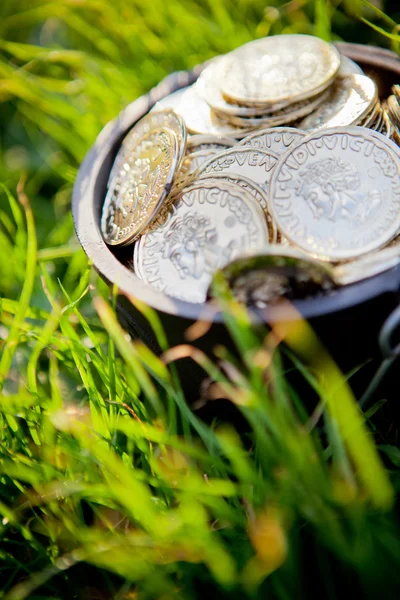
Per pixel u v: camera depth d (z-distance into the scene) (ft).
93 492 0.97
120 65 1.36
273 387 0.97
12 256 1.20
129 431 0.99
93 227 1.05
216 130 1.11
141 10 1.37
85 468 1.02
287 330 0.93
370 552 0.91
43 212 1.32
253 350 0.94
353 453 0.95
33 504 1.02
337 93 1.09
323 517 0.91
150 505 0.96
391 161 0.99
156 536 0.94
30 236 1.09
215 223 1.01
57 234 1.26
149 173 1.06
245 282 0.94
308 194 1.00
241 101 1.08
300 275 0.93
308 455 0.93
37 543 1.00
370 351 0.97
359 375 0.99
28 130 1.39
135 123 1.14
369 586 0.91
